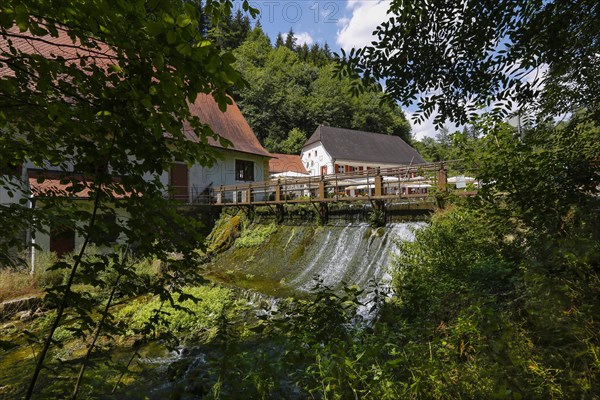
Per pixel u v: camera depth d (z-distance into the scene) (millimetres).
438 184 7488
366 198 9953
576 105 3268
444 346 2756
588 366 1937
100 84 1865
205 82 1640
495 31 2559
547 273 2705
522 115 3623
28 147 2309
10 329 7246
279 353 2953
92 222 1948
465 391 2070
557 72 2754
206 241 2490
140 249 2207
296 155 39969
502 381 1933
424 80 2961
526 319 2631
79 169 2100
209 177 18016
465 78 2896
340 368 2387
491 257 4168
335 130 35750
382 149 36844
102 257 2045
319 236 11328
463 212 5301
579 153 3152
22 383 4828
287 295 8219
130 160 2295
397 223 9648
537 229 3256
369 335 3033
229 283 9570
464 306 3623
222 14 1812
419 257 5676
